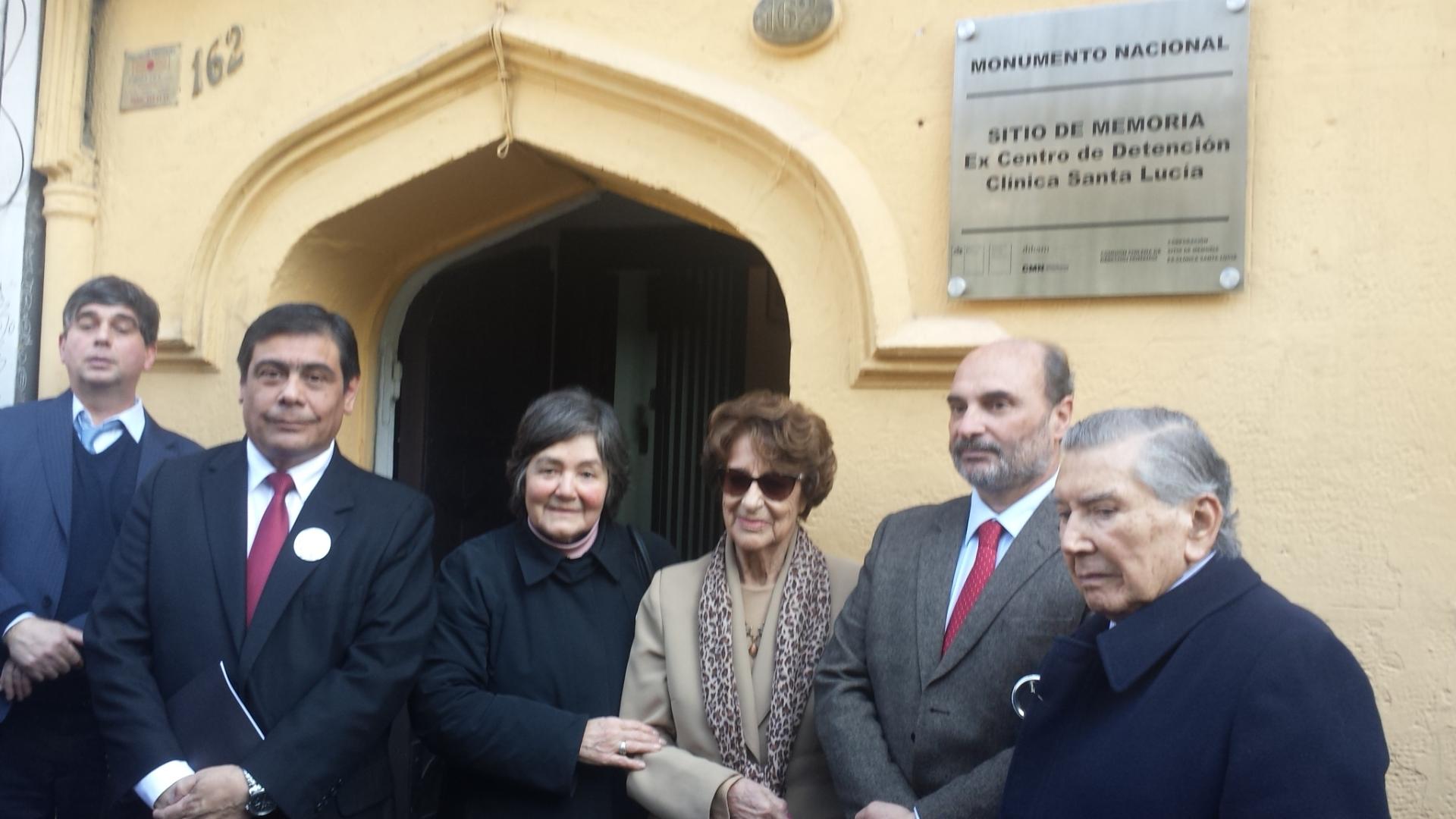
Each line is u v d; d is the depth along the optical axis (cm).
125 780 232
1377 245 256
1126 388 268
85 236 361
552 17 319
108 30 368
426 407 405
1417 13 256
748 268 477
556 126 320
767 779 235
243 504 257
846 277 290
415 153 333
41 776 287
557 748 240
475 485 443
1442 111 254
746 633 248
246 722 235
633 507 496
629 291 500
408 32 333
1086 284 269
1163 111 265
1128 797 160
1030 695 206
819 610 247
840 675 232
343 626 247
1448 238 252
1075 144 271
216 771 227
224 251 349
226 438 347
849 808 219
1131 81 268
